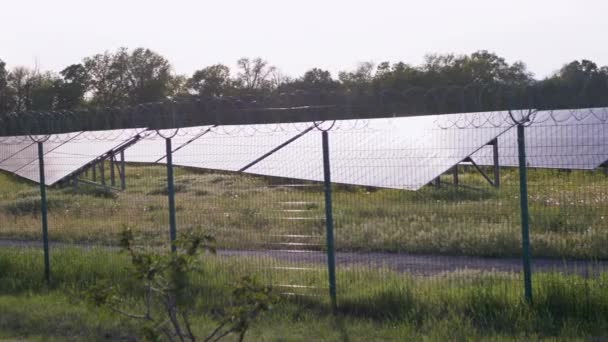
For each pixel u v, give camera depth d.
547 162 17.94
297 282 10.75
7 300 11.39
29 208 21.97
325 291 10.27
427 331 8.77
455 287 10.05
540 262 12.52
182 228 15.48
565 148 19.83
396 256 13.35
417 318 9.26
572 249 12.64
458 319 8.80
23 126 22.55
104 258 12.91
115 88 57.59
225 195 19.80
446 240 13.63
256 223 15.59
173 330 9.11
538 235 13.17
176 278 6.53
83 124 29.19
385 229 14.52
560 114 20.45
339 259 13.12
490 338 8.32
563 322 8.55
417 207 15.62
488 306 9.20
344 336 8.84
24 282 12.45
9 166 32.75
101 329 9.70
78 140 28.83
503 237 13.27
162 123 20.91
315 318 9.61
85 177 32.50
